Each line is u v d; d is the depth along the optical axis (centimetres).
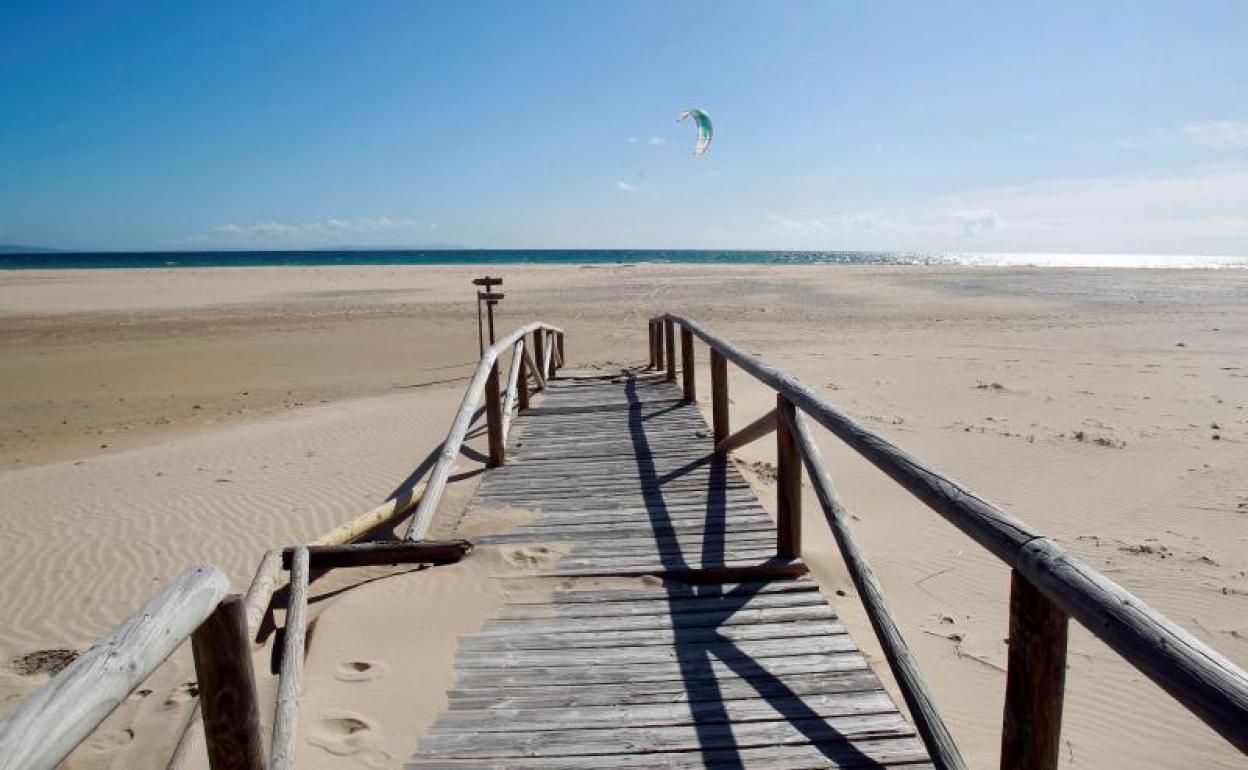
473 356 1573
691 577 402
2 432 1030
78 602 473
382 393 1238
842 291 2886
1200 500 610
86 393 1280
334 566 440
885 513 598
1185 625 421
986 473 689
